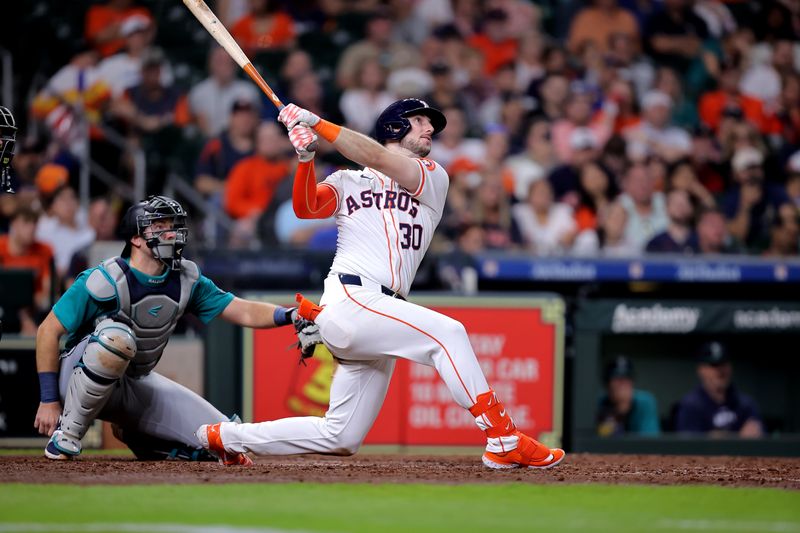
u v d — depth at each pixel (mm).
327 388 27406
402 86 43688
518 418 27953
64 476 16562
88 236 37469
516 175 42094
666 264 37062
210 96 41875
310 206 16828
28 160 37844
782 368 33812
